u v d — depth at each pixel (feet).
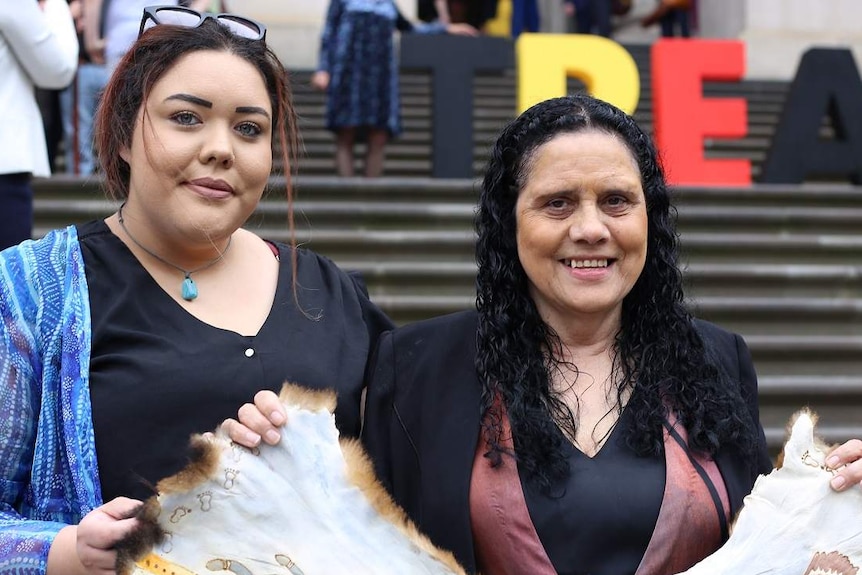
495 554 6.79
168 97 6.79
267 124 7.06
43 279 6.82
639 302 7.59
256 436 6.25
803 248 20.24
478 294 7.59
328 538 6.23
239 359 6.88
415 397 7.49
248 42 7.17
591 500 6.75
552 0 47.75
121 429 6.58
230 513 6.14
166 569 6.01
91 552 5.99
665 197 7.56
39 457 6.57
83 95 21.86
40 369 6.67
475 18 36.11
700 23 42.16
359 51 21.85
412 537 6.34
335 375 7.15
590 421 7.20
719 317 18.06
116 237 7.16
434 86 23.39
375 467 7.33
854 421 16.33
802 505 6.54
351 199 21.03
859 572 6.33
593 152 7.07
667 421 7.11
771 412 16.25
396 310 17.57
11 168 11.92
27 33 11.71
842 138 24.79
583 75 24.08
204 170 6.82
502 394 7.15
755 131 30.42
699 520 6.79
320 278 7.71
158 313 6.96
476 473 6.98
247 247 7.61
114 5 17.79
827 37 39.06
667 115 23.68
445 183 21.26
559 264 7.21
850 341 17.30
